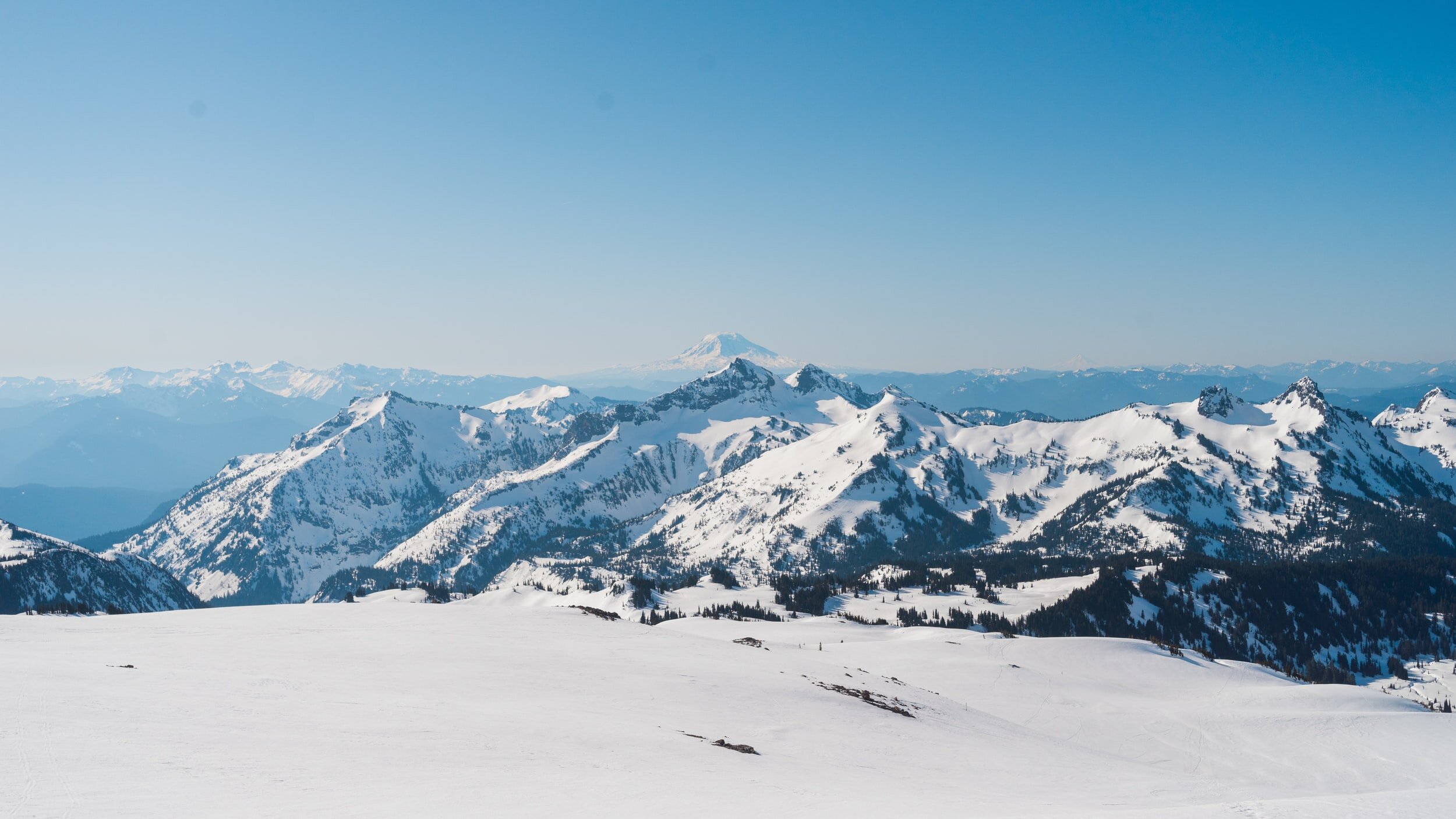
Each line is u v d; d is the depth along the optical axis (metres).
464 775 28.44
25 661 43.88
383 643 66.31
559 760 32.75
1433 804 29.86
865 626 194.75
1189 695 116.62
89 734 28.20
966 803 34.50
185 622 74.75
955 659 122.75
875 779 39.22
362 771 27.47
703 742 41.50
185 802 21.97
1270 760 81.19
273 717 34.66
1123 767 62.22
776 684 65.56
